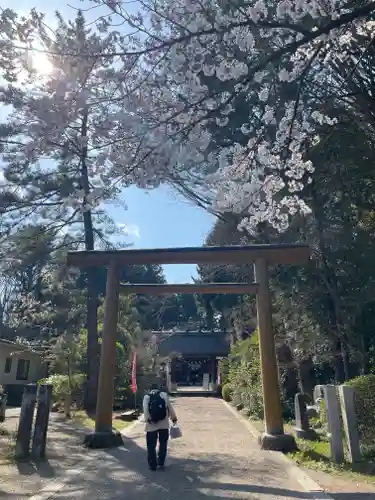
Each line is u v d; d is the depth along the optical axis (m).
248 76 3.47
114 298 8.60
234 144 4.63
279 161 4.40
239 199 4.42
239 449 7.76
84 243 15.70
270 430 7.76
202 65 3.54
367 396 7.14
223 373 26.66
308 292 11.14
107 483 5.33
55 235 15.07
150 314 37.81
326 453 7.04
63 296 19.14
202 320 42.19
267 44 4.10
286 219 4.87
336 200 9.32
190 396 27.31
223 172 4.29
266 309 8.27
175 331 33.62
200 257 8.64
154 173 3.74
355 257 9.49
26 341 18.41
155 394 6.46
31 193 12.90
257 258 8.55
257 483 5.38
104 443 7.82
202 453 7.38
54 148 3.96
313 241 9.90
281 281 11.68
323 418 8.72
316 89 6.50
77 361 15.05
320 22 3.83
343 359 11.05
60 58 3.34
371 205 9.10
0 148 8.39
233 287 8.48
